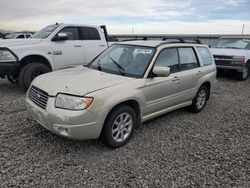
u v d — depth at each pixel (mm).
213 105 6547
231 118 5578
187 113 5754
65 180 3020
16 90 7250
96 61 4930
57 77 4023
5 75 6832
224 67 10086
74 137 3367
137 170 3311
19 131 4273
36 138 4035
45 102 3574
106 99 3486
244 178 3258
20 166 3242
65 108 3342
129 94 3764
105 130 3631
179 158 3676
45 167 3258
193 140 4324
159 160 3590
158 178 3164
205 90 5855
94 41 8234
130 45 4852
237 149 4070
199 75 5418
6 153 3533
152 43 4789
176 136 4445
